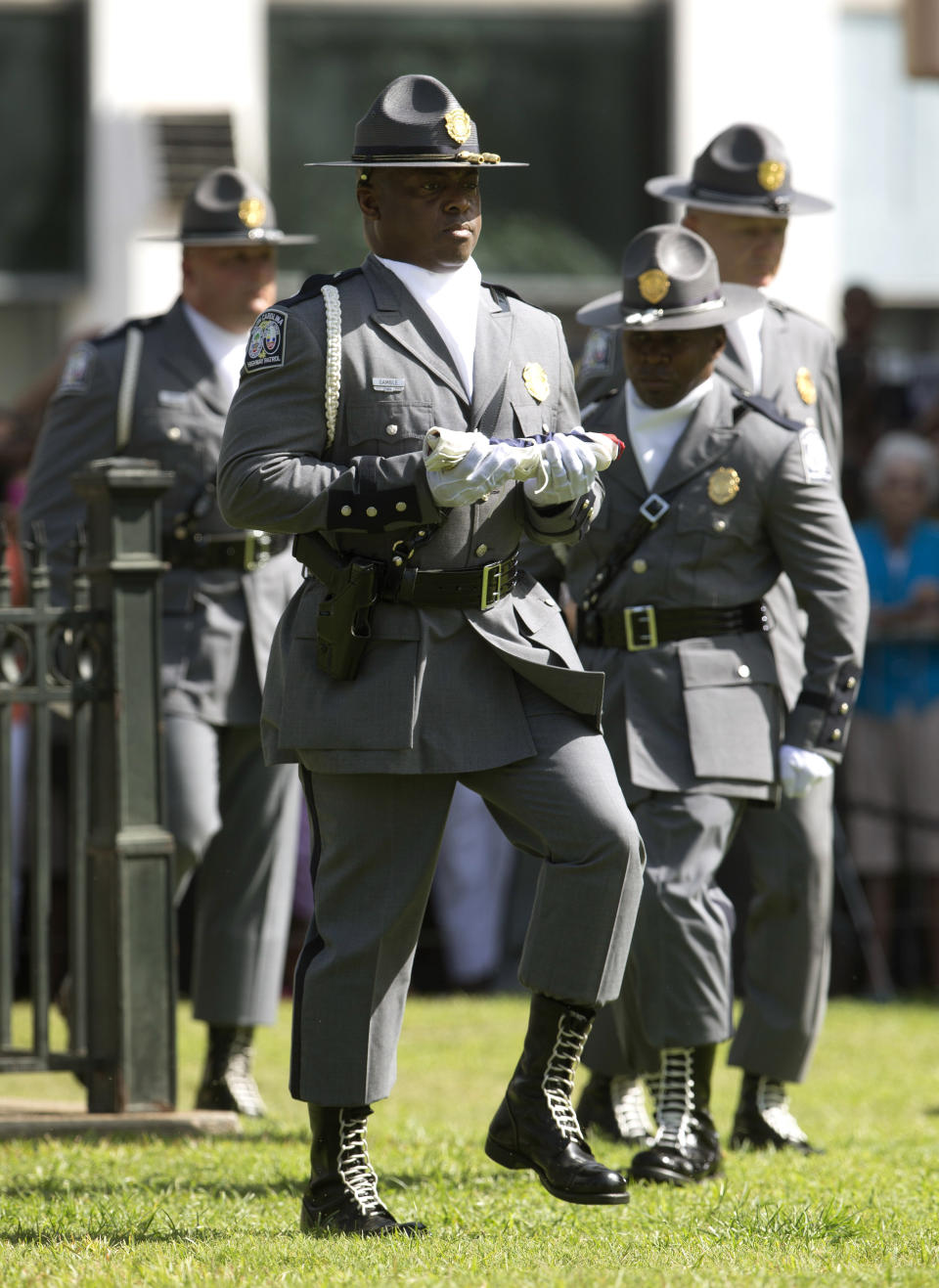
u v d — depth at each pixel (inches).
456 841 1374.3
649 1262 521.3
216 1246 546.9
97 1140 796.6
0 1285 497.0
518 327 579.5
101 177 1936.5
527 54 2004.2
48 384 1577.3
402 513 538.0
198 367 906.7
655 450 737.0
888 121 2062.0
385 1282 480.4
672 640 731.4
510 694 560.7
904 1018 1294.3
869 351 1558.8
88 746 887.1
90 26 1927.9
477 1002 1326.3
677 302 722.2
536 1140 559.2
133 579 831.7
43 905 835.4
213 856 908.0
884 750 1387.8
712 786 719.7
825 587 731.4
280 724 569.3
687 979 701.9
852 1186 671.1
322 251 1959.9
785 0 2023.9
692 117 2011.6
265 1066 1088.2
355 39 1971.0
